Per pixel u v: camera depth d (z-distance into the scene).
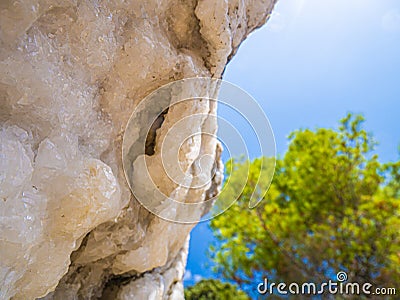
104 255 1.37
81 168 0.96
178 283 1.97
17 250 0.76
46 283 0.94
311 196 4.96
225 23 1.34
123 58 1.12
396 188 4.77
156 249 1.53
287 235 4.90
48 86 0.88
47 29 0.91
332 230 4.80
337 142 5.06
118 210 1.19
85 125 1.06
